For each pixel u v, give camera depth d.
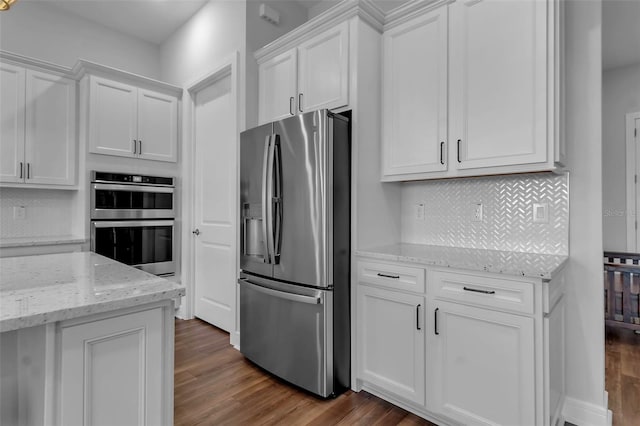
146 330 1.06
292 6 3.11
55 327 0.90
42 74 2.96
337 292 2.04
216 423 1.78
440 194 2.33
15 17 3.10
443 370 1.70
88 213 2.99
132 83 3.28
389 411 1.90
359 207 2.11
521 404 1.46
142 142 3.33
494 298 1.54
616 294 3.20
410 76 2.11
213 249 3.27
